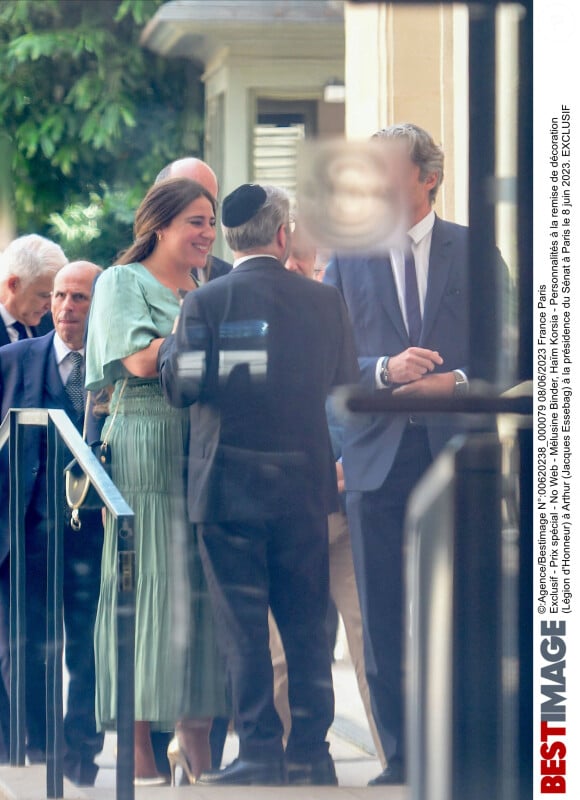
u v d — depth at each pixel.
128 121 12.66
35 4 12.60
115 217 12.94
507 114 12.48
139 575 13.22
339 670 13.07
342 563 13.07
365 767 13.02
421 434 12.84
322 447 13.02
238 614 13.15
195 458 13.20
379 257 12.75
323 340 12.91
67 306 13.59
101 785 13.88
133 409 13.35
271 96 12.62
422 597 12.88
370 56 12.52
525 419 12.71
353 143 12.58
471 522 12.78
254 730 13.16
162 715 13.24
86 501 13.92
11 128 12.66
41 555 14.80
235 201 12.80
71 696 14.01
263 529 13.11
